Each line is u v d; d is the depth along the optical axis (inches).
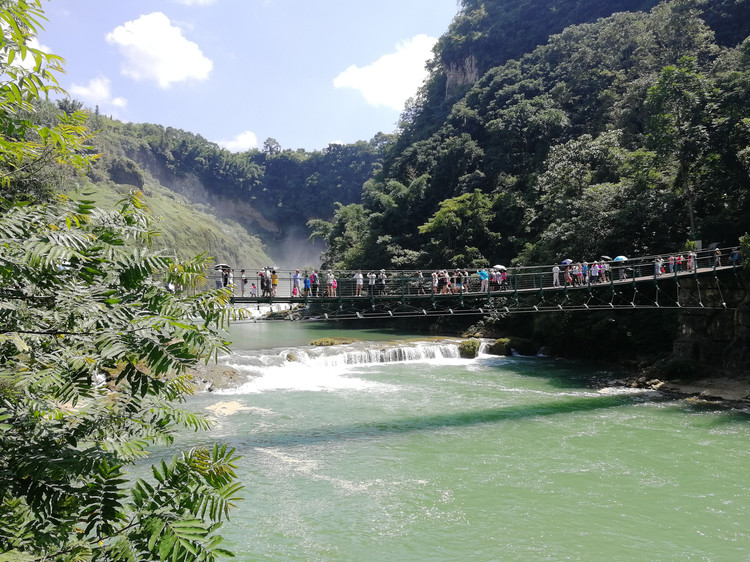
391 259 2320.4
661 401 904.3
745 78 1234.0
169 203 5103.3
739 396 888.9
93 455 143.3
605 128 2066.9
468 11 4431.6
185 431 713.6
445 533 455.2
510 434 717.9
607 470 590.6
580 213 1444.4
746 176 1211.9
